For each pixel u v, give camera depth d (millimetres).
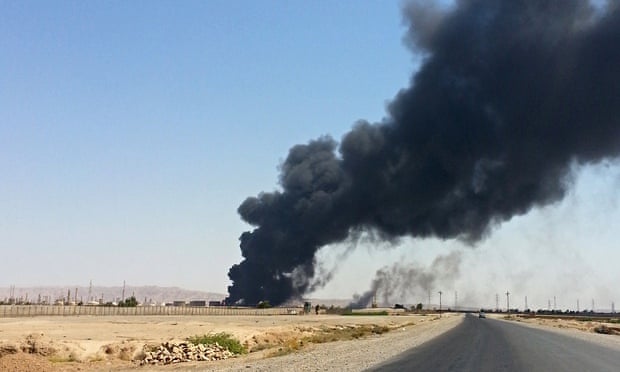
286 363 29609
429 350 37656
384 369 25938
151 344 38250
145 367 30000
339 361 30312
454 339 50781
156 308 141625
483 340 48969
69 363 31859
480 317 155125
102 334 54969
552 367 26859
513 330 71312
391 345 43500
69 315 106375
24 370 27953
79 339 46344
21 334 49656
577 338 54969
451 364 28047
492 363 28516
